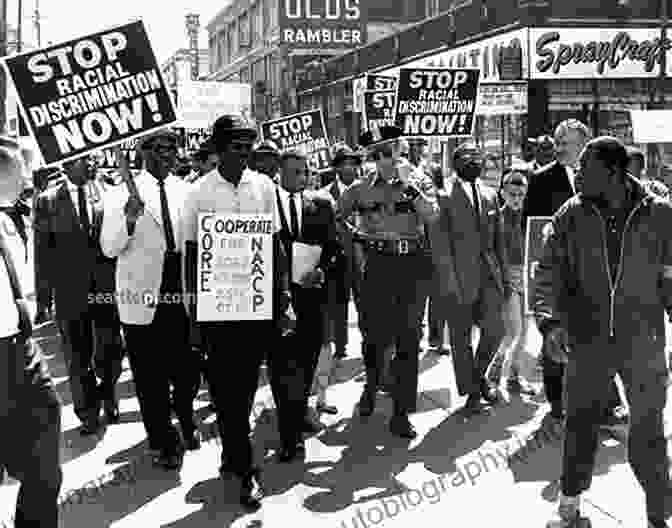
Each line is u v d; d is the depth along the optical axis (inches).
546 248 159.2
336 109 1216.2
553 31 676.7
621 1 684.7
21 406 135.2
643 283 145.8
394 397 223.3
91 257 236.4
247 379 182.4
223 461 196.2
